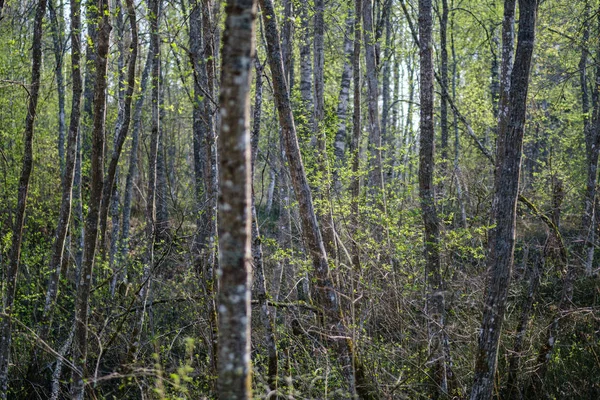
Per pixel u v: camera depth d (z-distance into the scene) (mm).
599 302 9977
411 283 8969
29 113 8680
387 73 24984
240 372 3279
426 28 9117
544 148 19906
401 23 22859
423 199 9047
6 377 8688
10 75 12859
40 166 14766
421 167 9133
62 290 11156
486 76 21594
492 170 13148
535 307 9430
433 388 8031
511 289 9609
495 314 7047
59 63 11500
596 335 9469
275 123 14305
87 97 15562
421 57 9164
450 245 9039
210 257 7785
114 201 13289
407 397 7230
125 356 8109
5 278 11109
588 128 16688
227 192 3213
